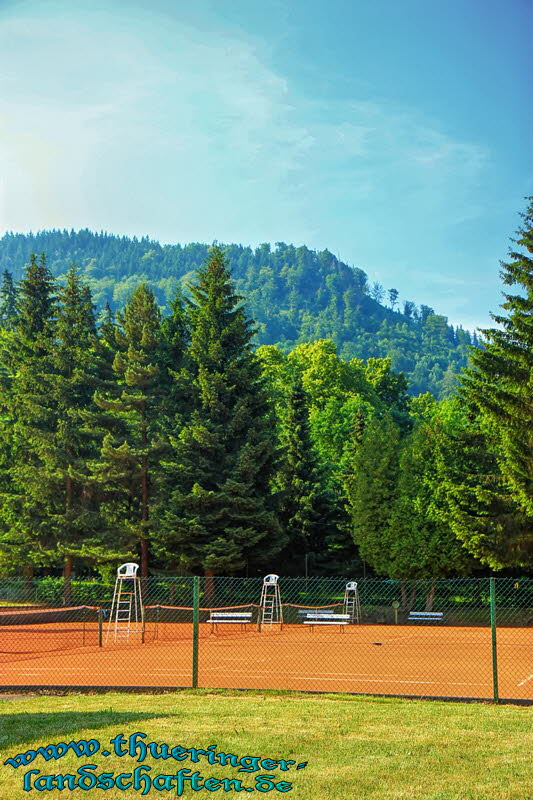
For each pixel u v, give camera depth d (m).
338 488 54.91
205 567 37.38
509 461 32.91
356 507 42.31
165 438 40.62
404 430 67.44
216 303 42.59
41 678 16.80
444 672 17.44
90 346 44.62
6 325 69.94
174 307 49.38
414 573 38.81
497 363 34.00
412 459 39.91
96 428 40.88
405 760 9.15
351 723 11.09
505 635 28.05
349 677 16.58
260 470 40.59
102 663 19.38
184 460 38.66
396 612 35.25
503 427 33.66
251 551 38.56
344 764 8.99
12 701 13.46
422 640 25.88
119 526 39.44
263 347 76.44
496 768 8.83
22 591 40.59
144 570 40.09
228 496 37.69
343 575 47.66
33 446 41.44
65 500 40.59
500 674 17.09
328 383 75.12
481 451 37.94
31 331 44.84
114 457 39.03
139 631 27.16
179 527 37.00
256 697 13.84
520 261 34.69
